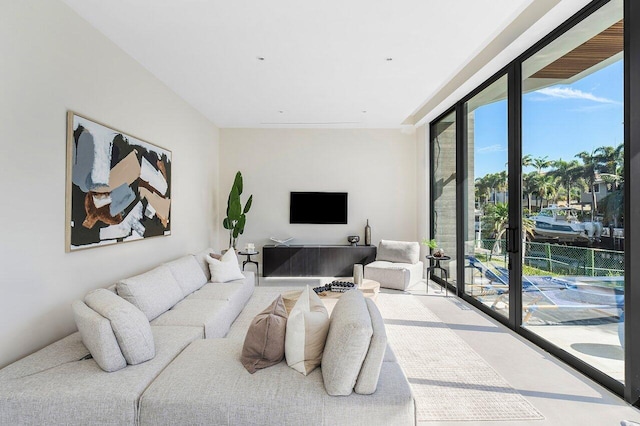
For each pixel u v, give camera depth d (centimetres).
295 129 658
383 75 391
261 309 383
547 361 281
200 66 363
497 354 295
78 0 244
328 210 655
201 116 551
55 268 242
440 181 570
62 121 247
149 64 358
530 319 327
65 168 250
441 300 468
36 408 165
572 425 199
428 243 534
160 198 394
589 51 252
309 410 162
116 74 314
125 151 322
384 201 657
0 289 202
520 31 301
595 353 250
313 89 438
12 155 208
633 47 212
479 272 431
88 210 272
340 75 390
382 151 657
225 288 368
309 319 189
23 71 215
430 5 256
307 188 657
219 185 653
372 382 166
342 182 657
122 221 318
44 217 232
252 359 192
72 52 257
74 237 257
